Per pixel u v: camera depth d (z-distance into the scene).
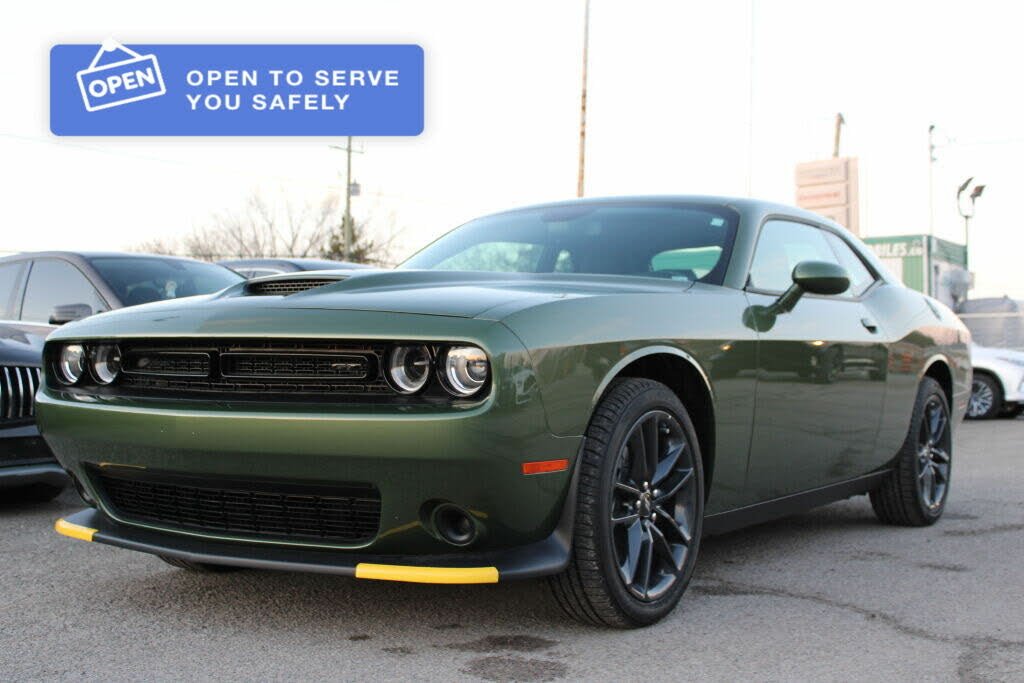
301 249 55.72
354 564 2.57
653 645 2.71
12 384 4.54
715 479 3.20
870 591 3.33
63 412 2.92
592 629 2.85
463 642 2.72
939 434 4.69
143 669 2.50
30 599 3.16
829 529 4.49
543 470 2.53
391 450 2.42
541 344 2.52
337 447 2.46
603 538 2.68
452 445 2.39
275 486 2.60
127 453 2.78
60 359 3.06
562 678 2.44
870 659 2.61
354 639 2.75
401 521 2.53
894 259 26.12
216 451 2.59
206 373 2.72
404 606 3.07
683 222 3.67
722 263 3.44
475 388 2.44
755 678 2.46
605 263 3.50
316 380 2.58
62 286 6.38
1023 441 8.82
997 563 3.78
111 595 3.21
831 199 29.38
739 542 4.18
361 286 2.92
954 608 3.12
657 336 2.88
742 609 3.09
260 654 2.62
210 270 6.90
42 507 4.92
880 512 4.56
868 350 3.97
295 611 3.02
